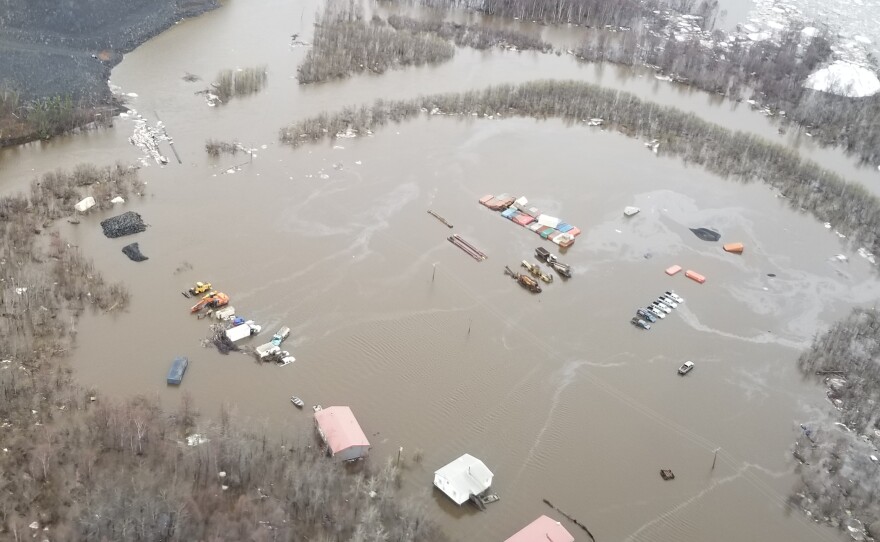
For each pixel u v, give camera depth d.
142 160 98.94
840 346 78.69
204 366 68.31
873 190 112.69
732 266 92.12
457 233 91.81
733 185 110.44
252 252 83.94
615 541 57.03
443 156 109.38
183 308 74.81
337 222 90.94
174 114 111.62
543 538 54.06
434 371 71.00
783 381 74.69
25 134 100.31
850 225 102.06
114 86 117.31
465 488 57.59
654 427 67.75
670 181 109.75
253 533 51.53
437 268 85.06
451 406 67.44
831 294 88.62
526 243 91.75
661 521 59.09
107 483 53.84
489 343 75.12
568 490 60.84
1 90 103.12
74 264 77.94
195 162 99.94
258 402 65.12
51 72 112.50
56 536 50.31
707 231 98.50
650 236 96.38
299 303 77.12
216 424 61.97
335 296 78.81
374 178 101.38
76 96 110.25
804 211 105.38
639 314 81.19
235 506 53.88
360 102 122.19
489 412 67.31
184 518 51.62
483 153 111.69
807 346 79.69
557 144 117.25
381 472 59.19
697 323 81.56
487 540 55.94
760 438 67.81
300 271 81.81
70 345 68.44
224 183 96.19
